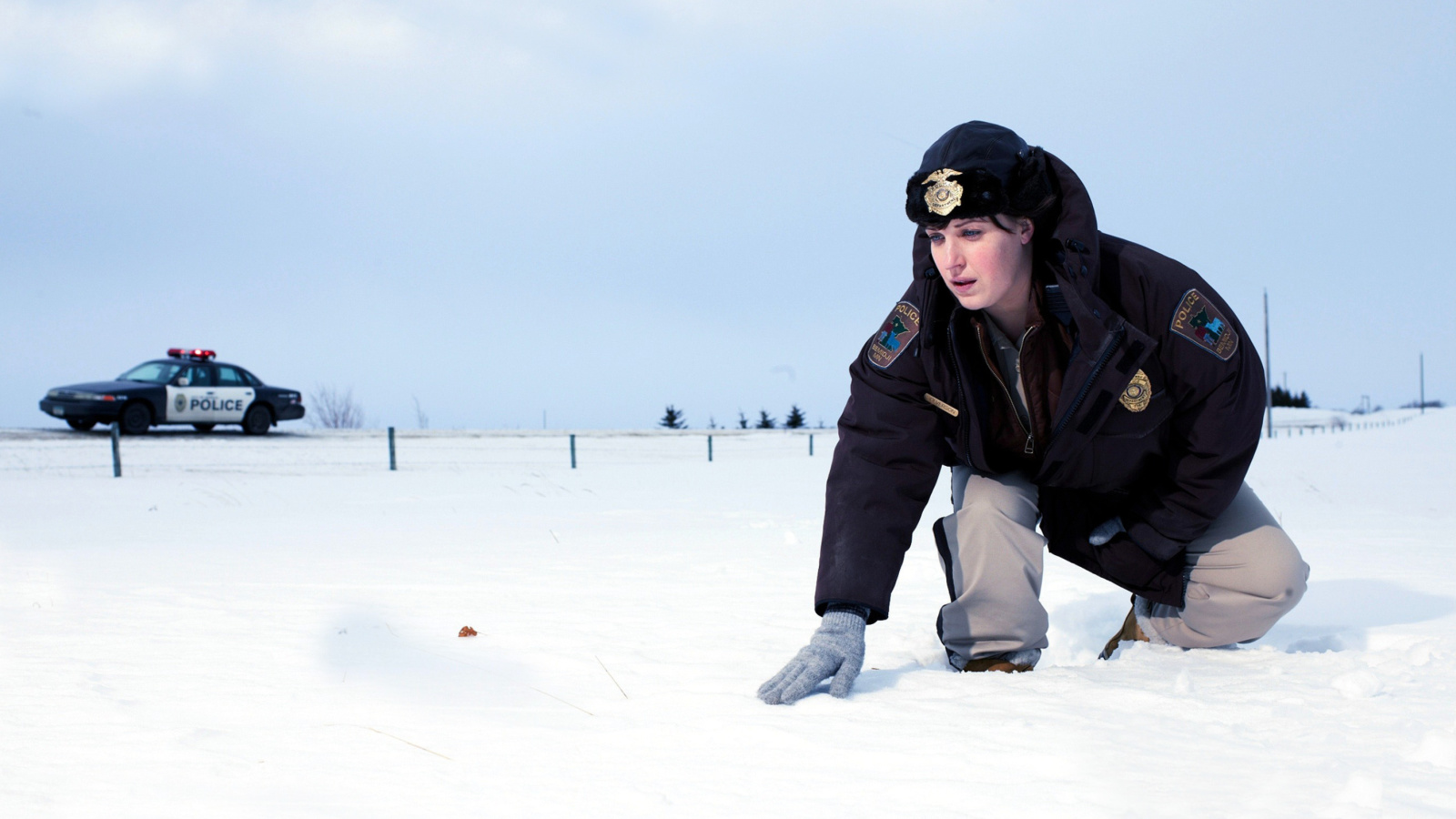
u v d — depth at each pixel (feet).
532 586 13.80
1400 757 5.41
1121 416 7.24
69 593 12.97
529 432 97.35
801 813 4.78
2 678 8.07
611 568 15.97
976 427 7.52
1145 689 7.05
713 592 13.29
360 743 6.15
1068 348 7.21
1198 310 7.07
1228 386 7.20
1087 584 13.93
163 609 11.69
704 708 6.82
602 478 46.55
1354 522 24.08
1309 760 5.38
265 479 42.73
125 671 8.34
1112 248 7.20
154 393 64.23
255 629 10.36
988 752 5.62
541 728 6.47
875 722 6.31
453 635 9.99
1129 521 8.26
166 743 6.16
